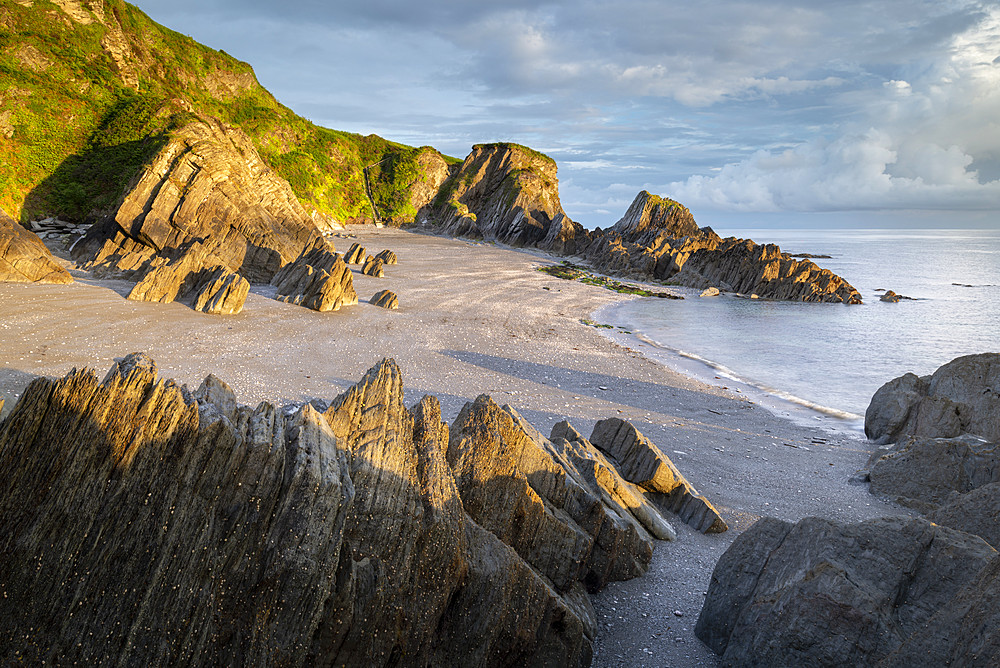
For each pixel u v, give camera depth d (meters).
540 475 11.83
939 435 23.28
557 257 106.69
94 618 6.61
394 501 8.26
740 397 31.47
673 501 16.52
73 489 6.66
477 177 139.50
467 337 38.66
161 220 46.28
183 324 31.80
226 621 7.09
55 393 6.67
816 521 9.98
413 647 8.26
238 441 7.36
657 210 117.94
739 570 10.65
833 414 29.44
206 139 51.72
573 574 10.99
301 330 34.34
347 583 7.57
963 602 7.39
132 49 79.38
